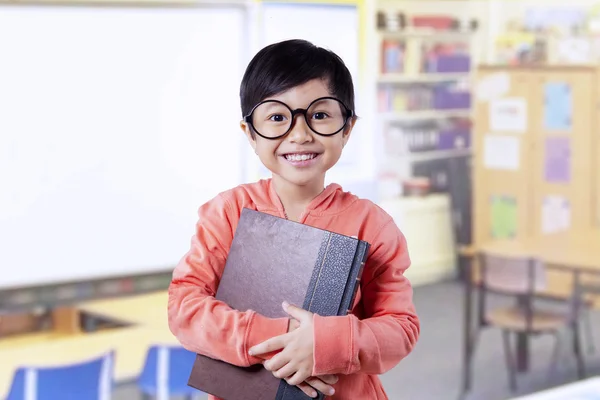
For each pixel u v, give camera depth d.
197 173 4.78
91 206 4.49
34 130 4.30
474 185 6.16
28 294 4.32
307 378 1.07
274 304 1.11
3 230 4.27
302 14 5.21
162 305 4.50
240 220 1.17
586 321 5.36
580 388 3.82
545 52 6.16
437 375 5.16
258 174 4.97
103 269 4.54
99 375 3.14
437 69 6.20
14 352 3.70
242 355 1.08
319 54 1.15
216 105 4.81
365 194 5.86
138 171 4.61
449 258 5.99
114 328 4.22
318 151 1.13
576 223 5.91
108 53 4.45
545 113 6.00
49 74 4.30
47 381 3.04
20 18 4.19
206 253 1.19
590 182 5.88
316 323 1.05
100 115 4.47
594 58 5.96
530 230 6.03
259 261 1.14
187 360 3.37
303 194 1.19
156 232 4.69
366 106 5.85
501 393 5.23
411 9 6.07
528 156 6.06
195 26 4.70
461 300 5.51
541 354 5.32
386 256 1.18
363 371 1.08
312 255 1.10
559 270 5.08
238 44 4.85
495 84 6.20
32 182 4.32
